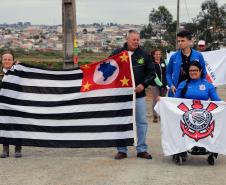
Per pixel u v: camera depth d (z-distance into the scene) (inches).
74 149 250.7
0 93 230.7
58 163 217.6
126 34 229.1
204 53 366.3
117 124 226.7
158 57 349.7
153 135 292.8
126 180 189.5
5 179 191.2
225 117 214.2
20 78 232.2
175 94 222.8
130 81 224.7
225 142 214.2
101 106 228.4
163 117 217.6
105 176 195.2
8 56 233.8
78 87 230.7
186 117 215.2
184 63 226.7
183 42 225.0
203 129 214.2
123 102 226.5
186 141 214.7
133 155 235.6
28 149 250.2
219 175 197.8
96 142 228.2
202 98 218.5
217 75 365.7
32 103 231.9
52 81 232.8
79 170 204.8
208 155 230.2
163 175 197.2
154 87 347.3
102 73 228.2
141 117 227.1
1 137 230.1
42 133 230.7
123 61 224.7
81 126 229.6
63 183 185.3
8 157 230.7
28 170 205.0
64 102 230.8
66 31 361.4
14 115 230.7
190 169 207.6
